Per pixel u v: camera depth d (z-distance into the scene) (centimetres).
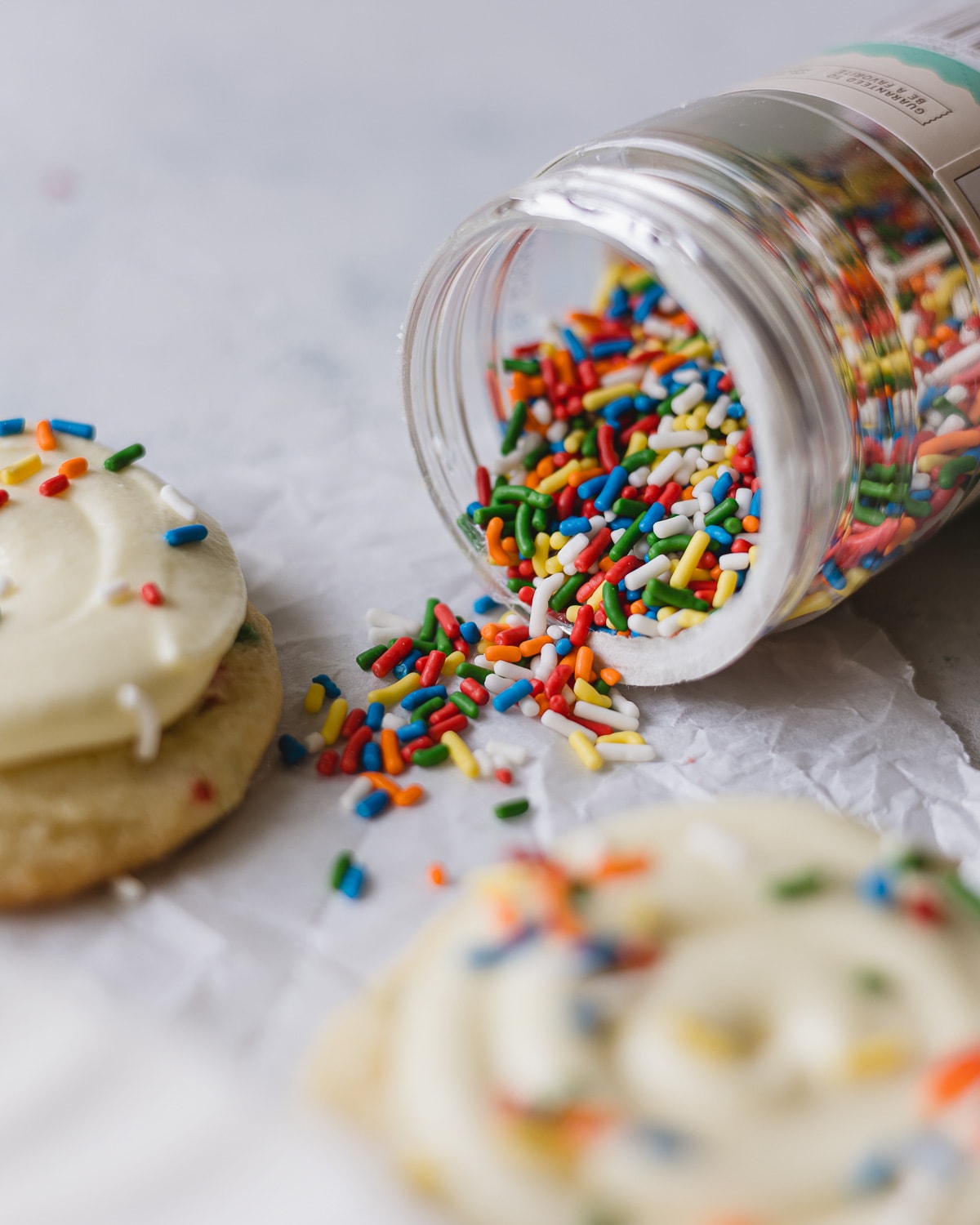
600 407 27
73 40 41
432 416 26
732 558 24
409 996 20
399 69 40
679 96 37
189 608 23
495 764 24
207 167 37
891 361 23
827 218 23
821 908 20
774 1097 19
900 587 27
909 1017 20
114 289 34
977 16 26
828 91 25
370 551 28
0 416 30
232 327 33
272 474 29
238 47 41
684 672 24
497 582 26
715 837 21
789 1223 19
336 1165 20
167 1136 22
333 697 25
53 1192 21
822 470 23
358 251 35
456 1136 19
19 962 22
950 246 24
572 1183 19
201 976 22
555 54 40
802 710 25
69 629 23
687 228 23
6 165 37
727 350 23
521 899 21
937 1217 19
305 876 23
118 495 25
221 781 23
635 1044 20
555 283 28
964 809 24
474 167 37
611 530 26
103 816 22
